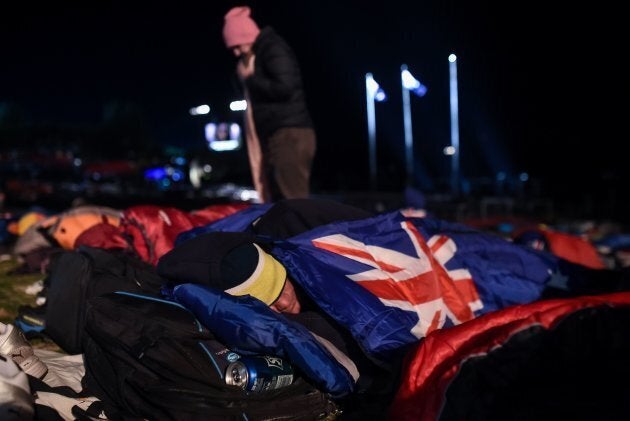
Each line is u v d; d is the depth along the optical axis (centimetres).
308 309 357
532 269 462
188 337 303
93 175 3806
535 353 276
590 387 277
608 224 1361
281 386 296
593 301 310
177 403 275
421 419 260
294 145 608
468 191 2595
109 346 303
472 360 272
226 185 3688
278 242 360
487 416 259
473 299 423
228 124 2539
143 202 1655
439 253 430
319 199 441
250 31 616
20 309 425
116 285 355
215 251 338
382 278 360
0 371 259
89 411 288
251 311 304
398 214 411
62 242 593
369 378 333
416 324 351
